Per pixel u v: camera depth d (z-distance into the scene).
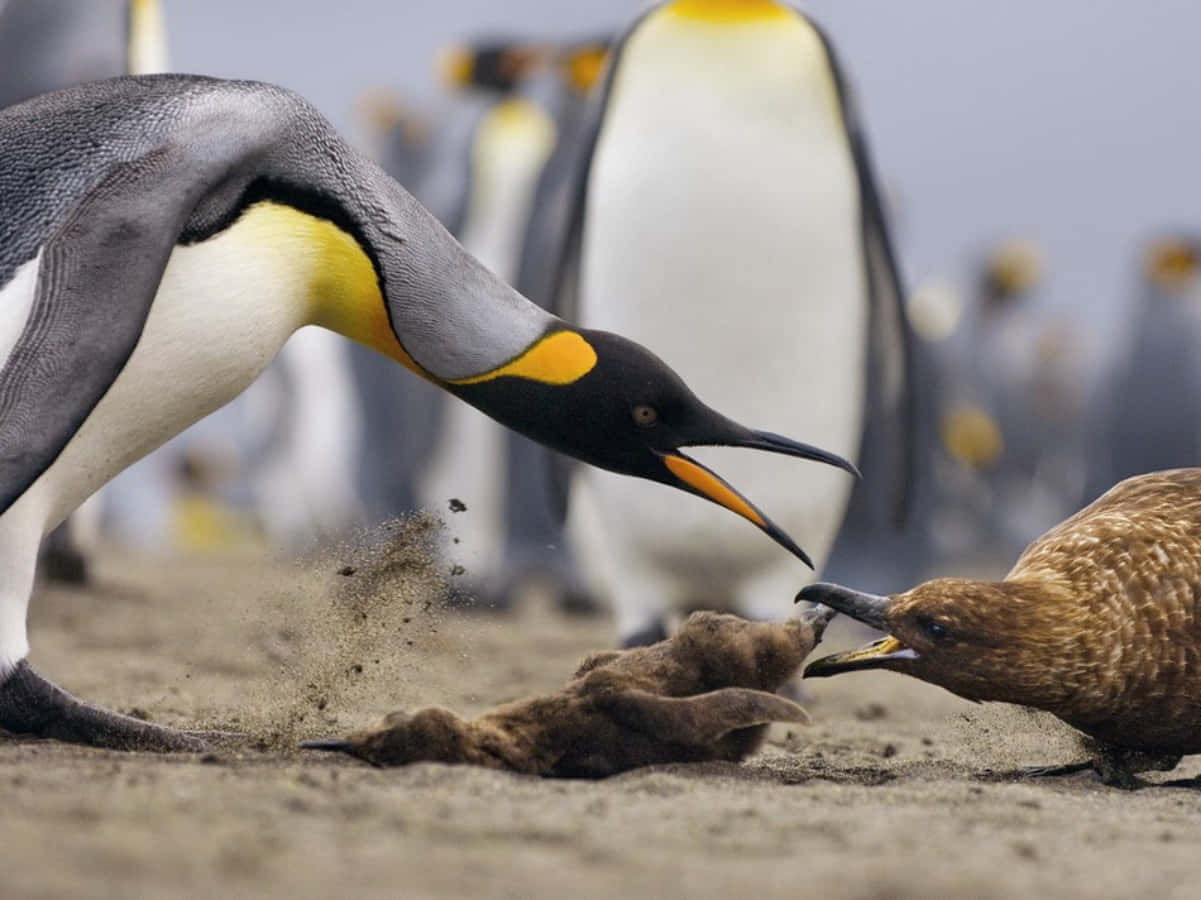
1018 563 9.34
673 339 14.96
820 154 15.02
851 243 15.23
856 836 6.68
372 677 10.19
